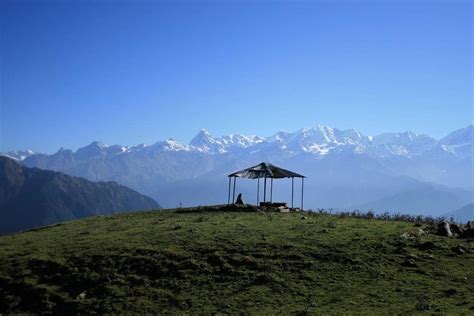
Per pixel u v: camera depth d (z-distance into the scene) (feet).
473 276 108.06
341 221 166.61
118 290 113.19
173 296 107.96
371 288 103.30
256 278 112.06
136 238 144.66
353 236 136.15
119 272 121.49
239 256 123.85
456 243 130.00
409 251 123.24
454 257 119.55
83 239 150.41
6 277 124.06
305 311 92.63
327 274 112.16
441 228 141.38
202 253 127.85
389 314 88.79
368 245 127.44
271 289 106.73
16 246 150.51
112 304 107.34
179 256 126.21
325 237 136.05
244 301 102.17
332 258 120.37
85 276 120.37
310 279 110.11
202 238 139.64
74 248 139.23
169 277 117.19
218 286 110.63
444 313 87.25
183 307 102.73
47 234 172.96
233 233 143.84
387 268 113.80
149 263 124.06
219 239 137.59
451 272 110.63
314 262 118.73
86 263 127.03
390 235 135.44
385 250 124.06
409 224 156.87
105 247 136.87
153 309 103.40
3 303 113.80
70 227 191.11
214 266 120.16
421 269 112.47
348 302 96.68
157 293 110.22
